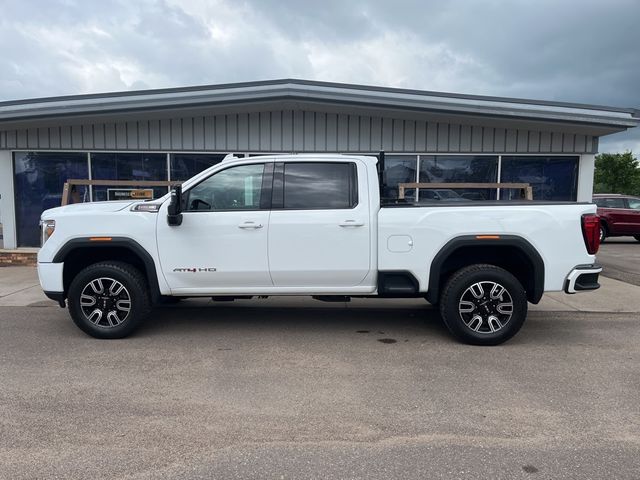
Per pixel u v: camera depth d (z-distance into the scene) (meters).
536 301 5.19
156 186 10.59
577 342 5.37
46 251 5.31
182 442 3.15
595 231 5.10
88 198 11.04
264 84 9.45
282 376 4.30
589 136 10.73
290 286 5.30
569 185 10.95
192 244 5.19
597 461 2.95
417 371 4.44
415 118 10.40
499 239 5.04
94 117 9.98
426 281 5.18
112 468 2.85
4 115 9.55
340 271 5.20
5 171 10.96
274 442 3.16
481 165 10.88
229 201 5.30
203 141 10.66
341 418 3.50
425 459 2.96
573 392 3.98
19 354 4.86
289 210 5.20
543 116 9.60
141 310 5.30
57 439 3.18
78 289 5.27
